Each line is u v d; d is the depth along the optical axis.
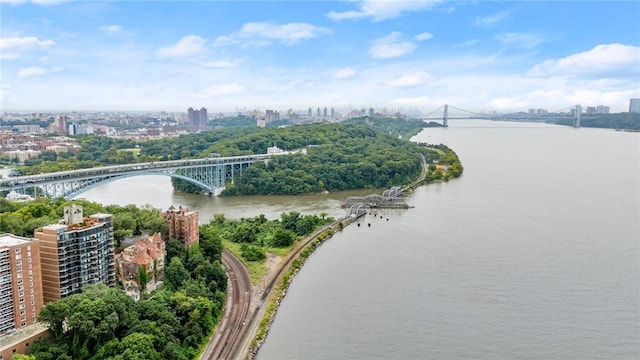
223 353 143.00
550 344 146.38
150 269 164.75
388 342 147.75
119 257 168.50
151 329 137.25
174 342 139.62
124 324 137.38
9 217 178.12
